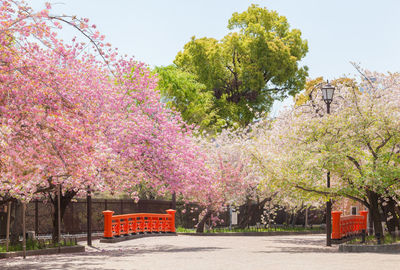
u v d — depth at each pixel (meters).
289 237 34.31
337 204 35.88
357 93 26.62
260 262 15.12
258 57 57.69
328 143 22.84
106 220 27.14
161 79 49.06
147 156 22.62
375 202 23.41
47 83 12.82
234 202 36.44
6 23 12.00
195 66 59.28
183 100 50.19
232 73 60.78
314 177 22.83
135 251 21.23
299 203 36.16
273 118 44.06
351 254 18.47
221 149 36.69
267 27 61.56
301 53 61.56
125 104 23.55
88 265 14.79
